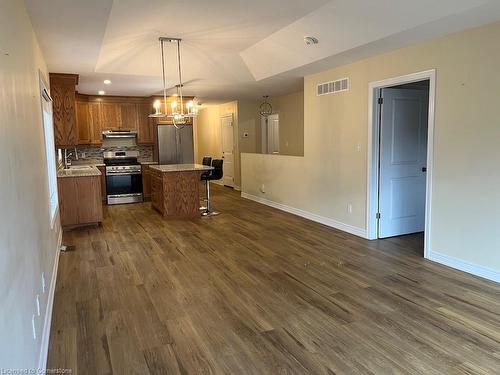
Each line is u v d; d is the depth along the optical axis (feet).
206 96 29.27
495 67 11.25
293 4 11.70
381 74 15.35
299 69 18.24
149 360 7.93
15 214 6.11
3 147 5.52
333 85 18.25
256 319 9.67
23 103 8.32
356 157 17.21
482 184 11.91
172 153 29.19
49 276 10.84
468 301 10.48
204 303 10.64
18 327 5.65
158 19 12.82
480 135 11.83
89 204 19.76
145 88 24.00
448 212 13.09
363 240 16.71
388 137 16.51
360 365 7.67
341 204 18.49
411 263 13.64
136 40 15.25
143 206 26.03
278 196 24.52
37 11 9.91
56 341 8.69
